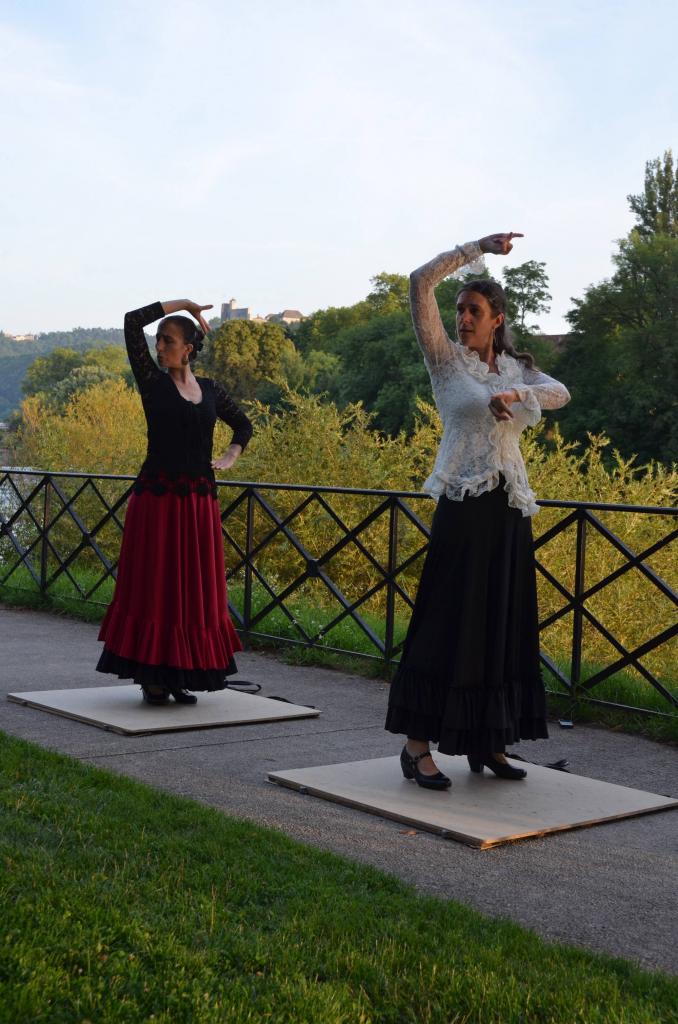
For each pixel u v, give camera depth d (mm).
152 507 4965
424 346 3771
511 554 3746
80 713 4875
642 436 42406
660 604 10383
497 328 3852
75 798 3402
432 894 2857
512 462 3701
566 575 10586
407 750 3904
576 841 3369
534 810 3602
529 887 2941
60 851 2898
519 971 2318
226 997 2139
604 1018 2107
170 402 4922
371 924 2543
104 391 19797
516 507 3723
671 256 45344
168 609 4992
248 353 74062
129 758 4195
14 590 8820
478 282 3822
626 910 2791
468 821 3441
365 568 11070
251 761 4230
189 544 5000
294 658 6582
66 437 17172
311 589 10945
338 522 6555
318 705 5375
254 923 2529
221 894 2680
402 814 3498
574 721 5234
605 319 47031
